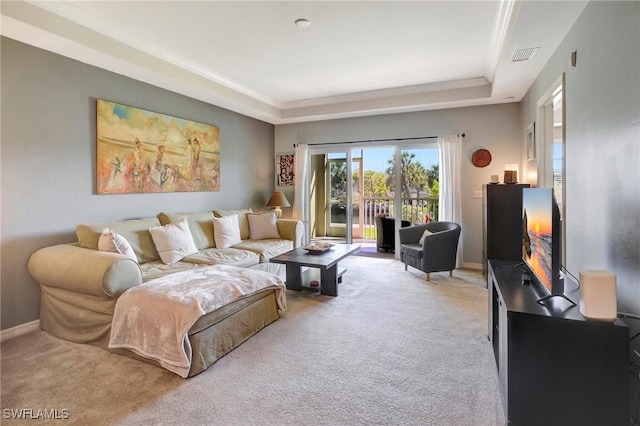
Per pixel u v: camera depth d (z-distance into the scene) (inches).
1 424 66.7
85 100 126.6
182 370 82.7
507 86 156.6
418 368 86.4
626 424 59.4
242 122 216.2
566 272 98.5
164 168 159.6
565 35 104.0
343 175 237.9
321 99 214.1
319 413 69.4
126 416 69.0
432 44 131.7
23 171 109.4
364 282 164.9
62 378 82.9
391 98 197.8
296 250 158.6
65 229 120.9
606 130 74.5
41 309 111.7
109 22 112.8
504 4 102.2
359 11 106.5
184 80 150.6
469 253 198.1
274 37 125.0
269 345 99.9
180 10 105.1
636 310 62.3
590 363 60.5
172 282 100.0
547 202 72.5
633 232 63.1
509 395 64.3
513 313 63.9
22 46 108.2
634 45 62.1
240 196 215.0
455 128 199.5
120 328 92.0
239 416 68.7
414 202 215.9
